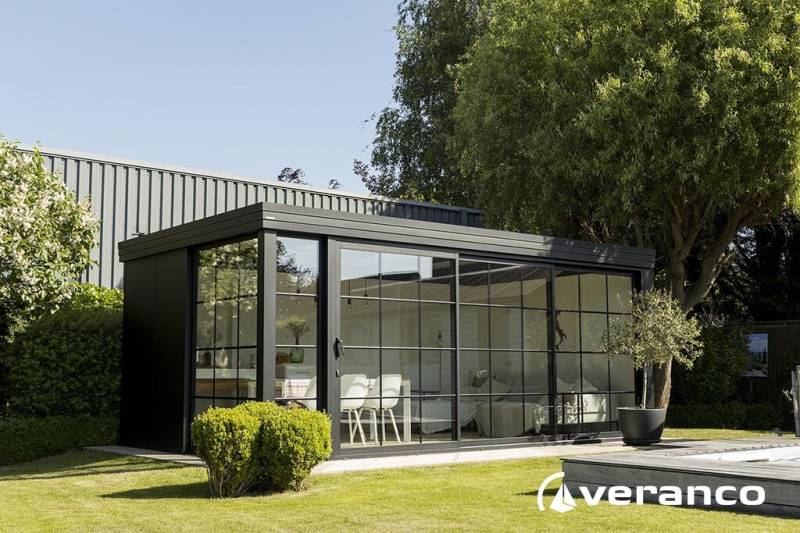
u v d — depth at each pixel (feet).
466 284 36.27
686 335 38.32
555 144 47.62
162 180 47.60
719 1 42.98
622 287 42.78
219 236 32.35
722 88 41.91
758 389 55.83
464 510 21.15
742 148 43.75
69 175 43.91
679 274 50.42
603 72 46.91
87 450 37.01
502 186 53.83
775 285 65.77
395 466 29.45
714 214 50.39
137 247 37.78
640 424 37.27
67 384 38.78
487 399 36.52
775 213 48.01
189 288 34.65
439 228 34.91
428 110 86.38
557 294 39.91
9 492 25.43
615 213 48.67
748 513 20.18
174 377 34.94
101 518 20.54
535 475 27.86
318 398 31.12
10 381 38.01
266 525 19.33
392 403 33.04
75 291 40.45
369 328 32.65
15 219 35.94
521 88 51.19
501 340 37.35
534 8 50.39
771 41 42.29
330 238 31.86
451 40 85.05
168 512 21.21
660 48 43.24
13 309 37.93
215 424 23.47
